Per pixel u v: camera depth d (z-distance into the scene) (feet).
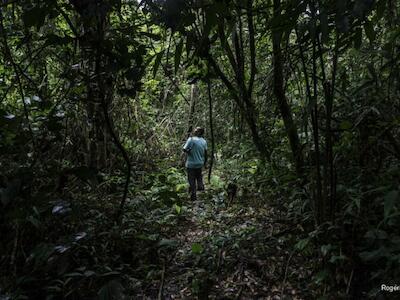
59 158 16.65
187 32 6.61
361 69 15.05
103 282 10.87
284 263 11.97
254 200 18.74
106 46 10.09
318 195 11.41
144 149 27.12
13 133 11.53
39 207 10.84
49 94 15.15
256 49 18.78
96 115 18.93
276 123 18.61
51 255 10.59
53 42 9.87
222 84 22.81
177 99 33.32
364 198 11.62
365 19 6.39
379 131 12.18
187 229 16.55
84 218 13.57
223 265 12.28
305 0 5.42
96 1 8.08
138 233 14.20
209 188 23.39
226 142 28.71
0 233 11.34
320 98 14.42
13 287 10.04
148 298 10.99
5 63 15.05
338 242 11.03
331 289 10.27
